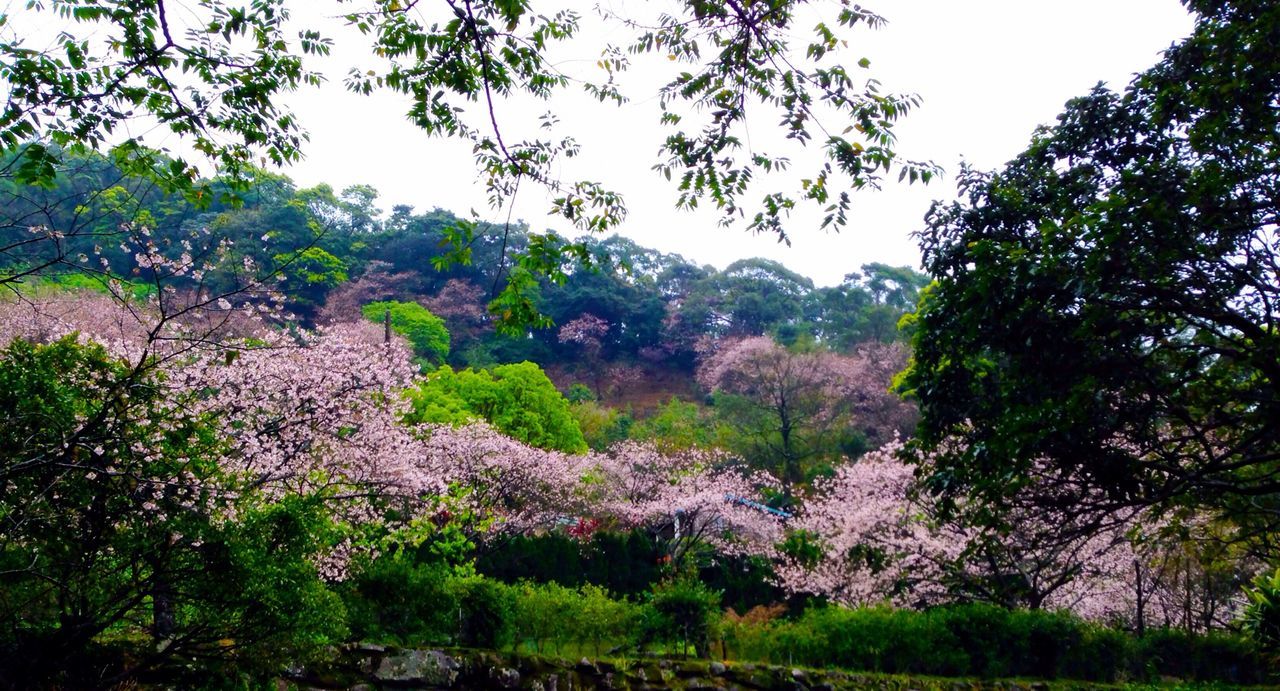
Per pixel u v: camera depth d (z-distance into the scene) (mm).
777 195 5680
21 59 4516
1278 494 9820
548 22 5246
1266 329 8500
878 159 5211
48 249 5508
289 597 5594
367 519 10320
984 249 8391
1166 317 8266
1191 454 8906
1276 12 6770
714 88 5410
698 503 19469
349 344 11094
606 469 21438
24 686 5105
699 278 56938
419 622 7953
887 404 33750
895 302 52156
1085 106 8734
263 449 9578
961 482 9383
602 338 50469
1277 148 7363
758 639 10172
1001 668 10555
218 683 5648
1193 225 7555
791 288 54656
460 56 5152
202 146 5395
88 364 5758
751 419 33375
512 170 5574
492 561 13531
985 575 14000
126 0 4770
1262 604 11828
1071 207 8523
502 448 17312
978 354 9195
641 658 8750
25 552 5234
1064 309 8117
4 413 5074
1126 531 12891
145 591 5438
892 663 10305
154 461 5527
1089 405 7879
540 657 8117
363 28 5105
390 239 46625
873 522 15109
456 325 42375
